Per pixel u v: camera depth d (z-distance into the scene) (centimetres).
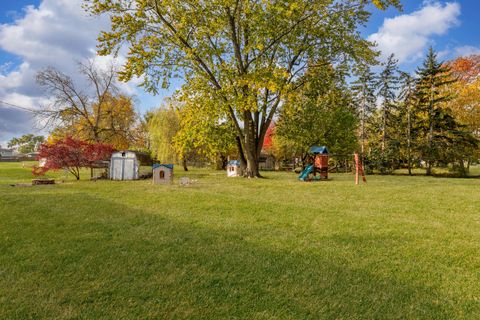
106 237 515
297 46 2088
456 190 1200
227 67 1873
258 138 2198
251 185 1476
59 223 617
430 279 349
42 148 1900
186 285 328
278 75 1734
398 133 3438
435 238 514
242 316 267
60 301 290
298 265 389
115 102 3328
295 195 1072
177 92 1912
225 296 304
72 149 1931
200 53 1864
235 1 1816
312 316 268
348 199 971
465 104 3019
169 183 1595
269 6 1725
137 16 1758
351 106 3769
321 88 2352
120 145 3306
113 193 1118
